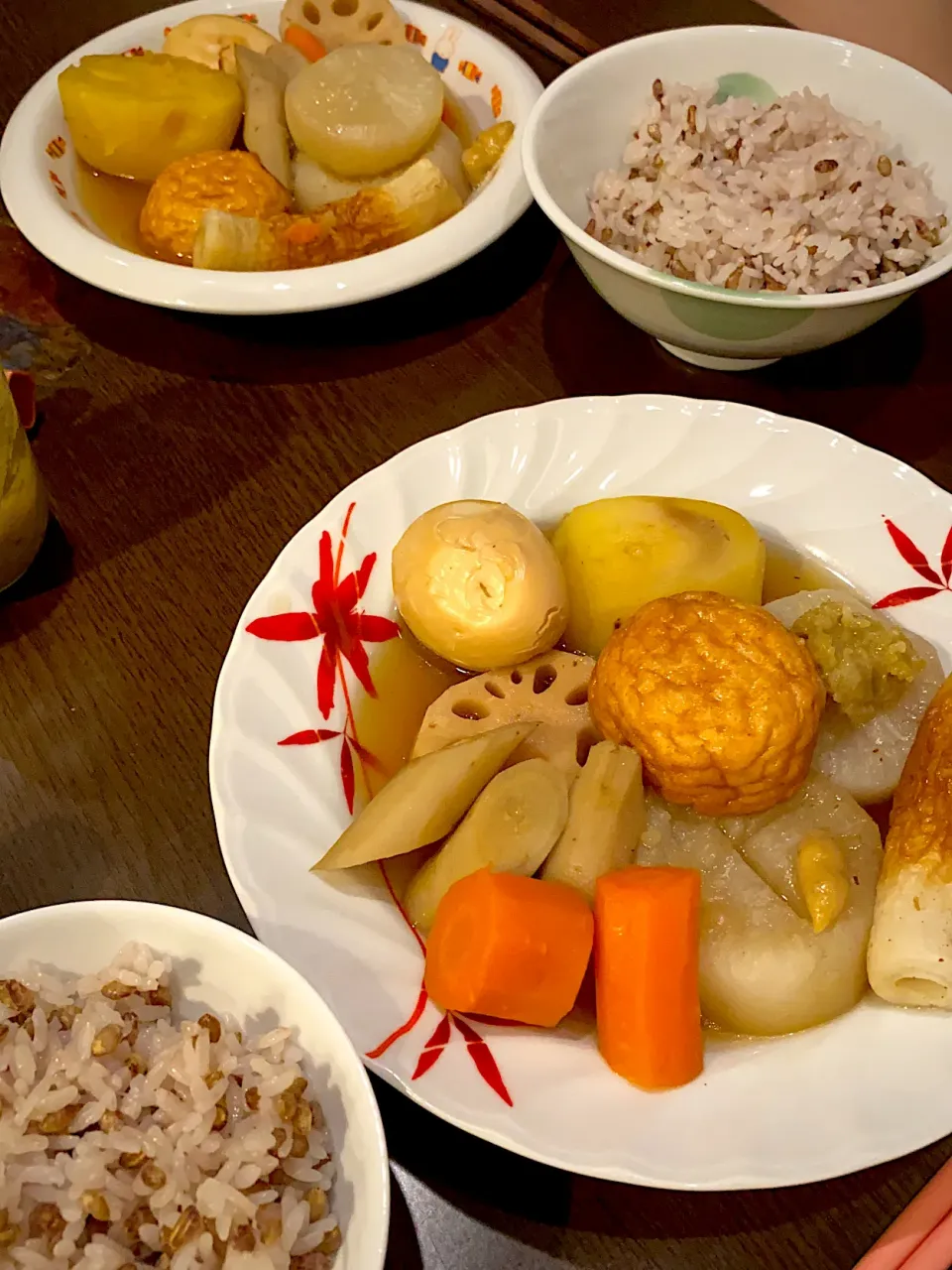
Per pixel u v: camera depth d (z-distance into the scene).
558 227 0.49
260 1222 0.35
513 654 0.45
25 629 0.47
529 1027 0.40
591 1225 0.38
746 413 0.49
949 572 0.46
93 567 0.48
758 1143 0.38
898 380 0.52
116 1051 0.36
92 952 0.38
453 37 0.60
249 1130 0.35
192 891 0.43
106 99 0.55
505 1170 0.39
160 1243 0.35
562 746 0.44
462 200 0.56
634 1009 0.39
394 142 0.55
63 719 0.45
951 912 0.39
